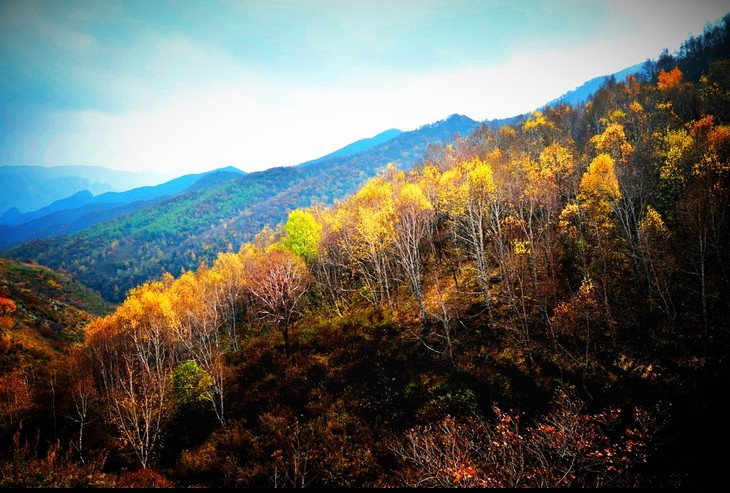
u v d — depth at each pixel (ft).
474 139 301.63
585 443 53.47
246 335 167.32
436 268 158.30
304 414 100.68
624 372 86.89
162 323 140.36
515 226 139.44
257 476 82.48
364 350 120.57
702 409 71.82
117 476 81.56
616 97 264.52
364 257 163.22
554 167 153.17
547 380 90.99
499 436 63.77
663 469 61.87
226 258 242.17
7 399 106.42
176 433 103.65
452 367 103.30
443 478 50.19
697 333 88.94
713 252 102.22
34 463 67.92
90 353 141.69
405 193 153.28
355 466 80.94
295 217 192.03
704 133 127.95
